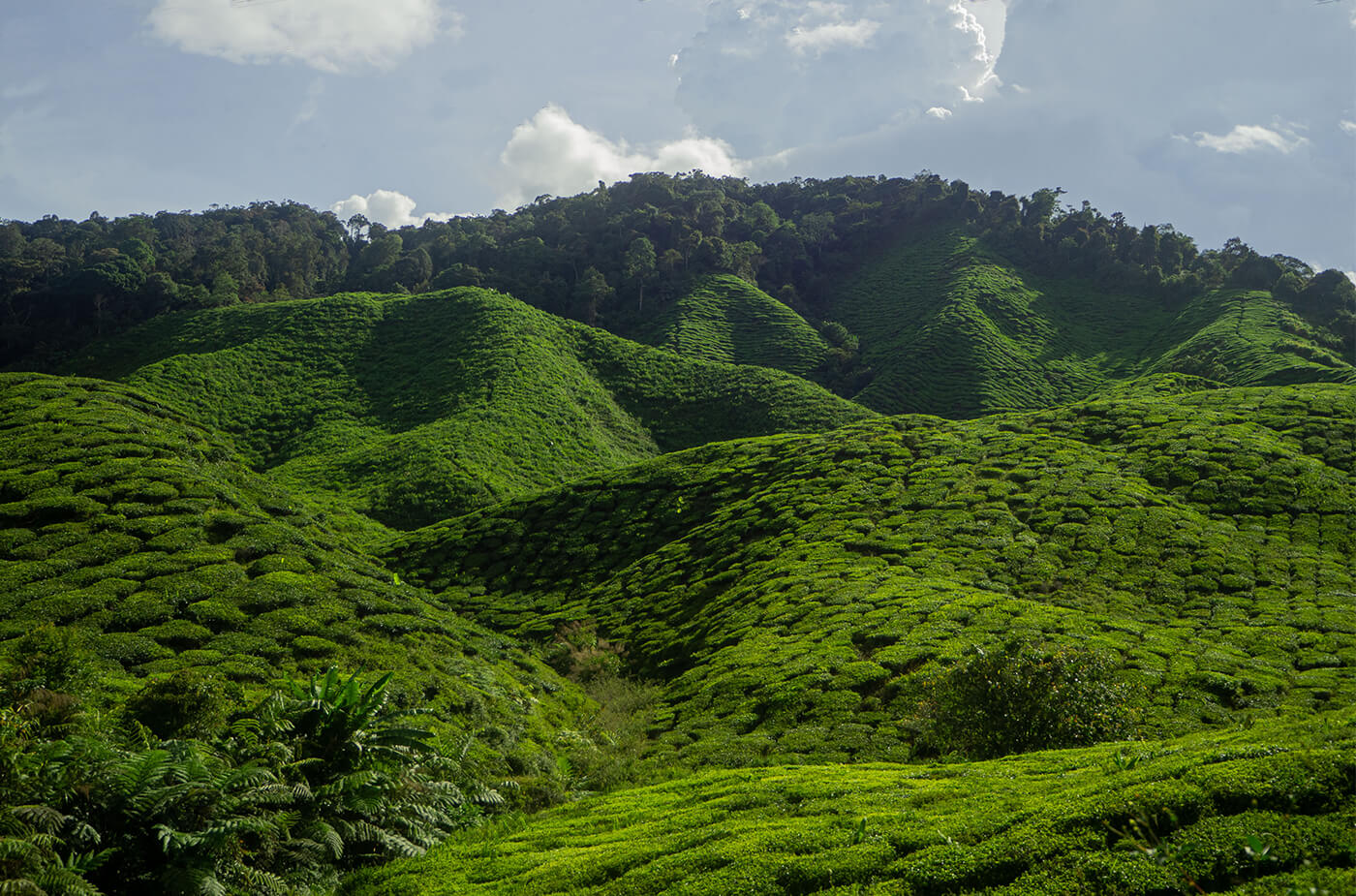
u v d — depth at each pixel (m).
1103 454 58.12
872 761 23.97
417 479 76.12
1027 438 62.41
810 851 11.84
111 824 11.62
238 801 12.73
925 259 186.88
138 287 133.62
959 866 10.08
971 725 22.09
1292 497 48.81
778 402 110.38
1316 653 31.27
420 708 25.12
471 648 34.81
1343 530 44.88
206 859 11.70
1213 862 8.57
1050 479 53.69
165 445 45.75
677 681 35.91
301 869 13.40
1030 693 21.69
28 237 199.88
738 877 11.20
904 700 28.22
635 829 15.20
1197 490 50.88
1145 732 24.48
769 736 27.44
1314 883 7.62
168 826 11.52
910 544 46.34
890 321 163.25
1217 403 67.50
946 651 31.25
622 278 174.50
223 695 19.22
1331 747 10.45
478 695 28.98
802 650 33.94
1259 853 7.21
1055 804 11.16
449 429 88.88
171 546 34.16
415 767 17.48
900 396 128.88
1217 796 9.74
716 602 43.97
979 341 140.88
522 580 55.62
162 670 25.08
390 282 169.00
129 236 184.12
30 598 28.94
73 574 30.95
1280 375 107.12
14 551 32.38
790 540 49.56
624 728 31.27
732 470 64.62
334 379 110.88
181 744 14.09
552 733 29.41
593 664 41.00
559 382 108.19
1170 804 9.79
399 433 95.88
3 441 42.78
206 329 121.44
